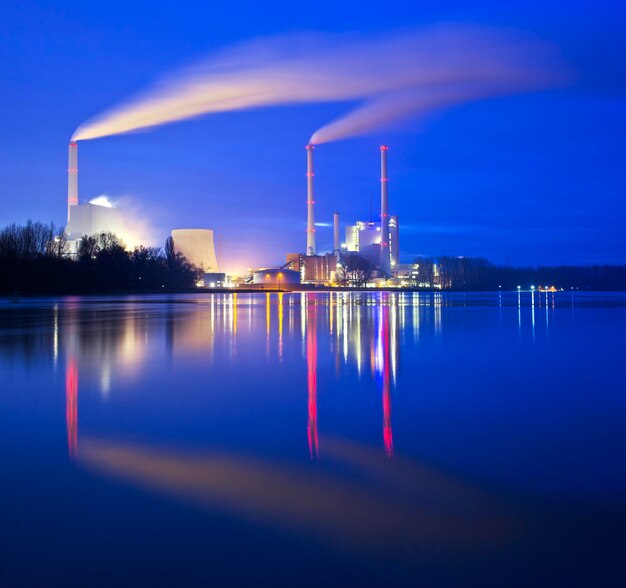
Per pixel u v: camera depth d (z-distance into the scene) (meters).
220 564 5.83
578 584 5.50
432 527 6.64
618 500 7.40
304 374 18.06
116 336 30.31
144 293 138.50
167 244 177.62
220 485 7.97
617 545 6.23
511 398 14.23
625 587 5.45
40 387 15.66
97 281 131.25
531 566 5.81
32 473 8.46
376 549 6.14
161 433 10.82
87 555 6.00
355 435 10.68
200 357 22.11
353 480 8.19
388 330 34.50
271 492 7.70
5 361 20.80
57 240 148.50
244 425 11.45
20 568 5.75
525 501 7.38
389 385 16.11
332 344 26.70
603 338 29.36
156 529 6.57
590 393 14.88
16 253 116.19
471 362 20.78
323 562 5.88
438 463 8.96
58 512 7.03
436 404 13.53
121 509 7.13
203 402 13.73
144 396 14.46
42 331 33.00
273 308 64.62
